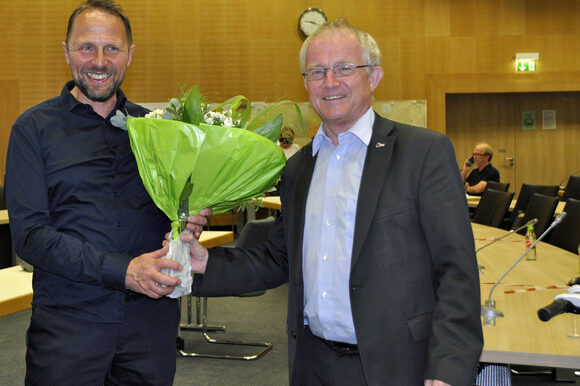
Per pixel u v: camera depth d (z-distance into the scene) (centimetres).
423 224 143
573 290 179
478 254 330
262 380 349
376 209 145
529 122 972
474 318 134
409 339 142
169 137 154
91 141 175
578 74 939
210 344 418
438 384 128
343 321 148
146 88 945
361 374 148
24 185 169
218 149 155
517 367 348
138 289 162
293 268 161
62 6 930
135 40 941
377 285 143
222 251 179
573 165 971
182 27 941
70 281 172
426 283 145
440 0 940
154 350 180
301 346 159
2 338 434
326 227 153
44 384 172
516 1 938
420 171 145
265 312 502
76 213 171
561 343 167
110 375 181
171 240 162
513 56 944
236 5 941
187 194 159
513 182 979
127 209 176
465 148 980
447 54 946
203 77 946
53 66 936
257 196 170
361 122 156
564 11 936
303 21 932
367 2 942
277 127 169
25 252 166
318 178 160
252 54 945
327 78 153
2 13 929
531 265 293
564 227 369
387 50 946
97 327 173
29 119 172
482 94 973
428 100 950
